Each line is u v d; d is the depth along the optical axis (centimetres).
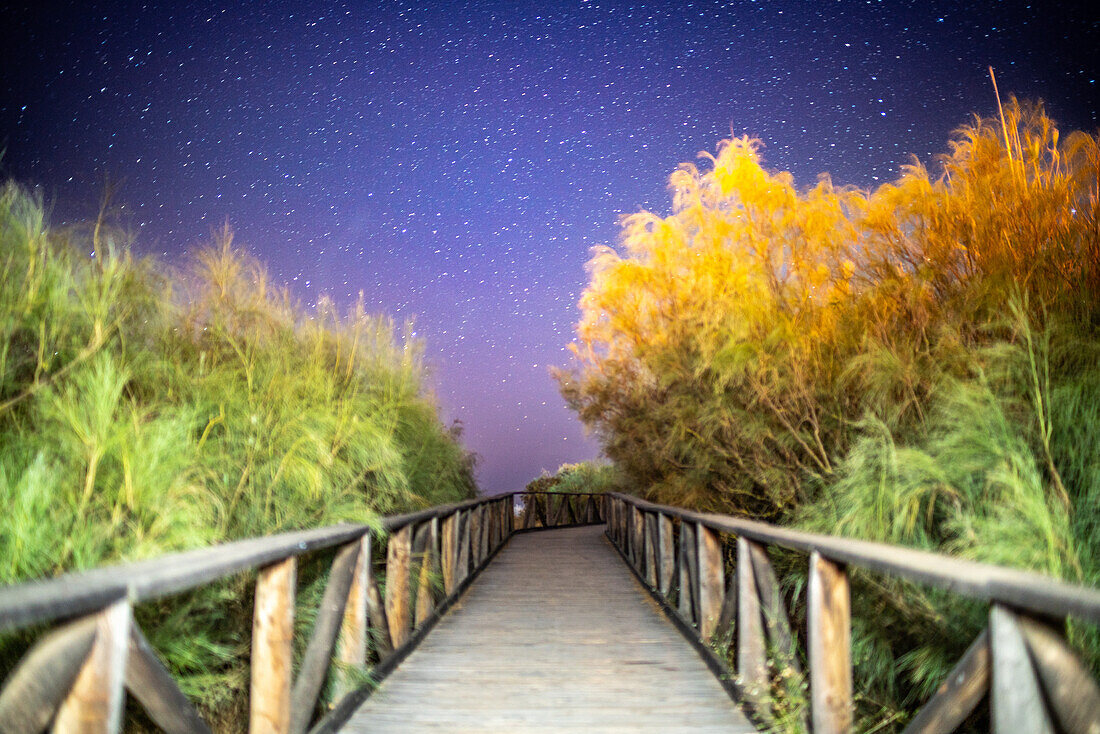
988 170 470
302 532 345
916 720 222
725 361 567
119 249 348
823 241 574
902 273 502
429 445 723
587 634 598
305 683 334
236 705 348
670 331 786
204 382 415
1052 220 425
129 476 286
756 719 366
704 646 503
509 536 1502
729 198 648
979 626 292
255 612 299
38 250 310
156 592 198
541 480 2372
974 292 437
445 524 741
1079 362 354
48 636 168
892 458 355
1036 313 386
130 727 271
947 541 358
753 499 634
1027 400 343
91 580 180
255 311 494
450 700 420
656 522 817
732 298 619
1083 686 174
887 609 339
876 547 258
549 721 384
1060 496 304
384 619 471
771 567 373
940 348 434
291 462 411
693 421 668
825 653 282
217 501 368
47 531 256
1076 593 163
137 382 392
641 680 461
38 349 317
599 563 1107
